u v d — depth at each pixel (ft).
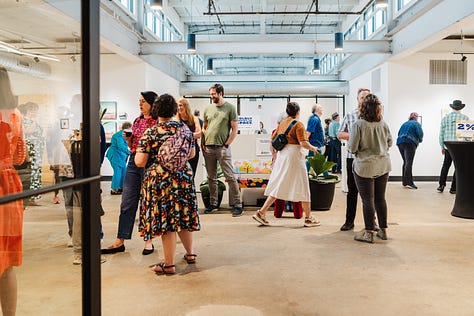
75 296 6.49
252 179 17.48
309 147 13.43
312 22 43.24
